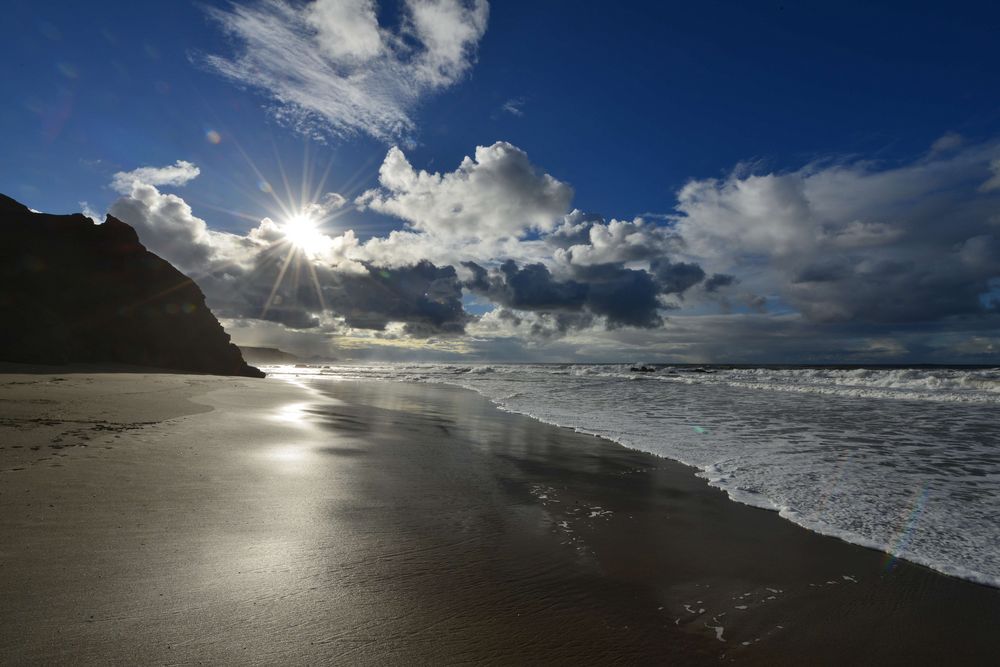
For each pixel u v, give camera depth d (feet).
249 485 19.10
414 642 9.51
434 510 18.12
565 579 13.08
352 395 74.02
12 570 10.89
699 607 12.06
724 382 111.55
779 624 11.45
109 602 9.89
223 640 8.95
